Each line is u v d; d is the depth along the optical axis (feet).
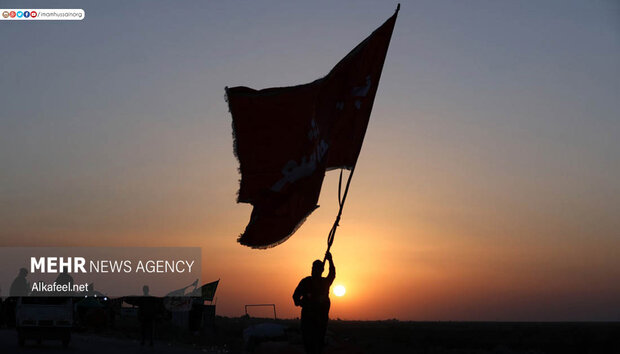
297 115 40.06
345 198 43.68
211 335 114.73
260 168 40.34
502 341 145.28
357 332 167.73
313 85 40.29
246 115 40.19
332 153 43.47
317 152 41.29
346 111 43.16
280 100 39.86
